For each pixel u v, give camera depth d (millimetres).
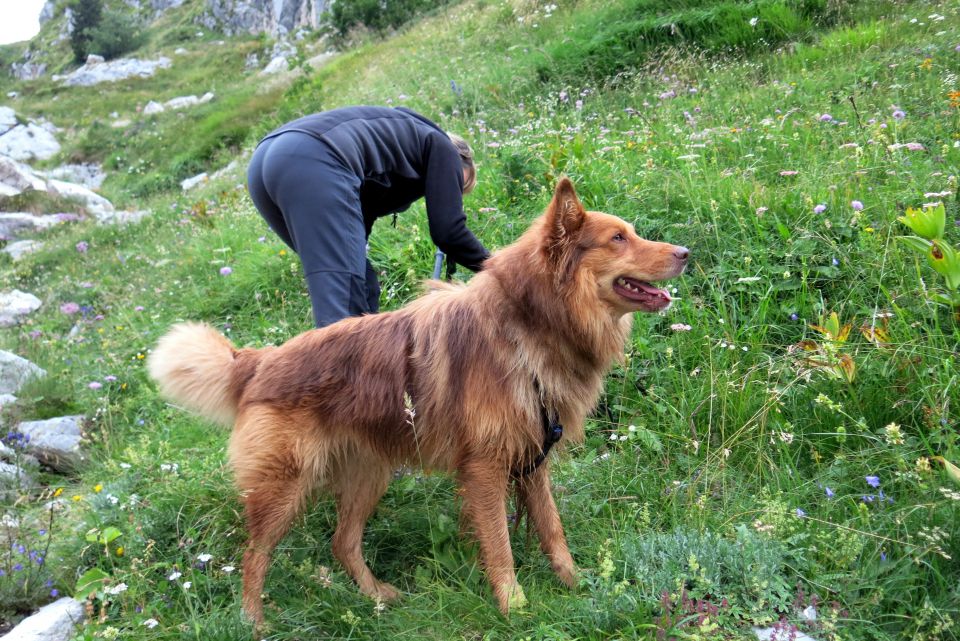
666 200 4973
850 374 3303
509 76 10008
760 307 4090
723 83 7941
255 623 2896
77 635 2920
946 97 5941
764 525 2891
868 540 2756
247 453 3012
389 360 3018
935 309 3637
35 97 38344
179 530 3516
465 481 2963
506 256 2949
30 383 5797
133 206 15648
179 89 33156
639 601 2674
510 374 2848
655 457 3605
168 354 3213
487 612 2830
